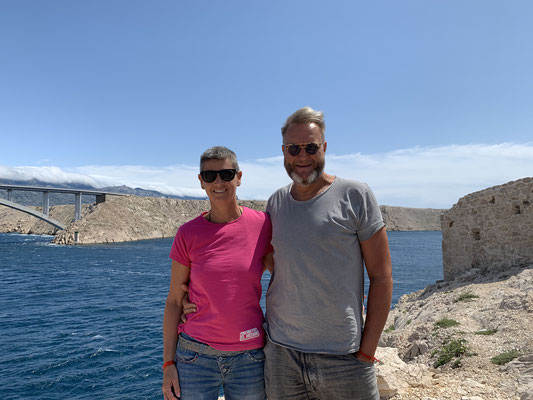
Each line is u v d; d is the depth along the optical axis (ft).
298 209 9.11
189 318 9.63
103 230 397.39
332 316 8.61
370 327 8.70
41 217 413.80
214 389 9.38
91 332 75.61
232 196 9.87
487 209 54.44
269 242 9.98
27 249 300.81
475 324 30.55
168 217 504.02
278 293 9.17
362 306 9.15
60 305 103.04
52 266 194.80
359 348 8.87
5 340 69.92
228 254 9.39
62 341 69.26
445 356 24.97
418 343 29.45
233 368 9.23
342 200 8.87
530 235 47.96
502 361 22.17
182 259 9.87
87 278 154.71
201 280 9.34
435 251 313.12
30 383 50.29
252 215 9.99
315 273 8.59
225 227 9.66
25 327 79.77
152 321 85.20
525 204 48.67
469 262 57.62
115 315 91.35
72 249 305.53
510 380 19.24
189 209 547.08
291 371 9.02
